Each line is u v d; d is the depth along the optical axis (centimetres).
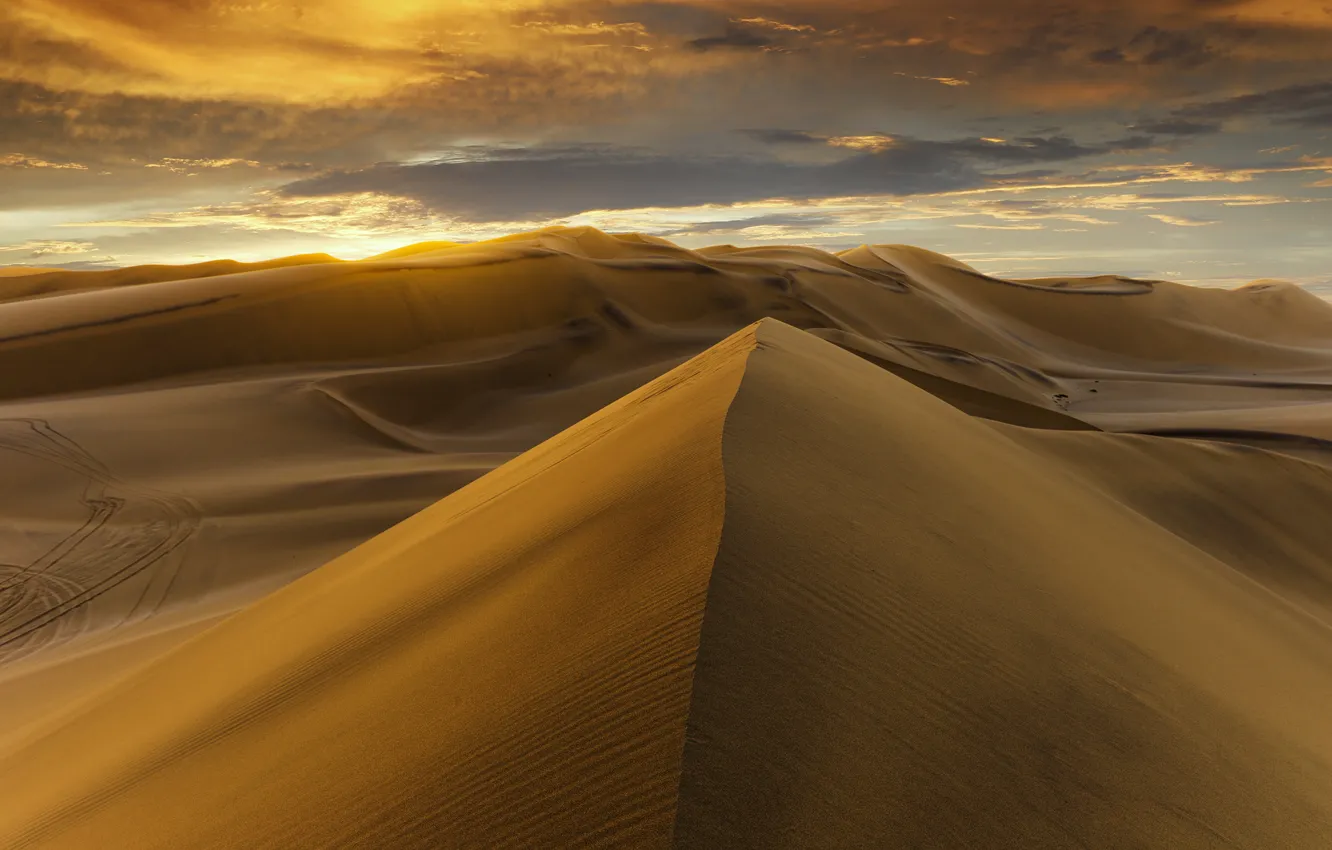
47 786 909
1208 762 561
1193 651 807
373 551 1468
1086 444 2206
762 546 559
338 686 680
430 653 615
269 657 948
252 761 611
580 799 364
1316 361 15812
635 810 346
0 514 2739
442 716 491
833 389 1201
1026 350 13750
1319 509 2178
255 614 1358
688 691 403
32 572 2350
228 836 495
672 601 492
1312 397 11125
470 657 556
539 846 350
